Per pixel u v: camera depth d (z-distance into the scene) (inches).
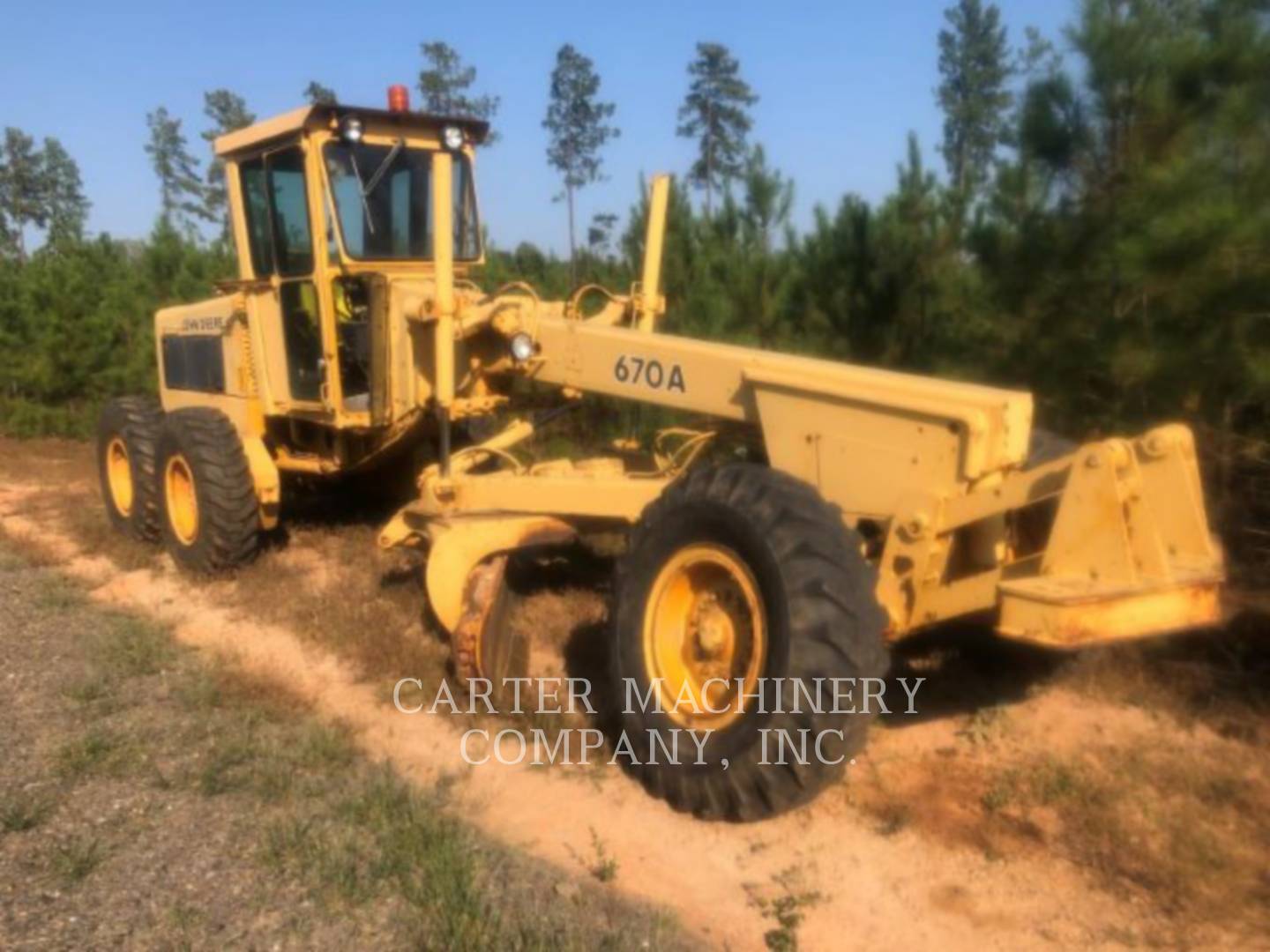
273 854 158.1
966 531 180.4
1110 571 153.3
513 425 265.9
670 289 369.4
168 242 593.6
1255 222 199.0
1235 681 211.5
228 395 319.9
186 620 272.7
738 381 199.0
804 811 174.9
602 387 225.5
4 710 211.8
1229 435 220.4
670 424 327.6
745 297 338.6
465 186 295.9
